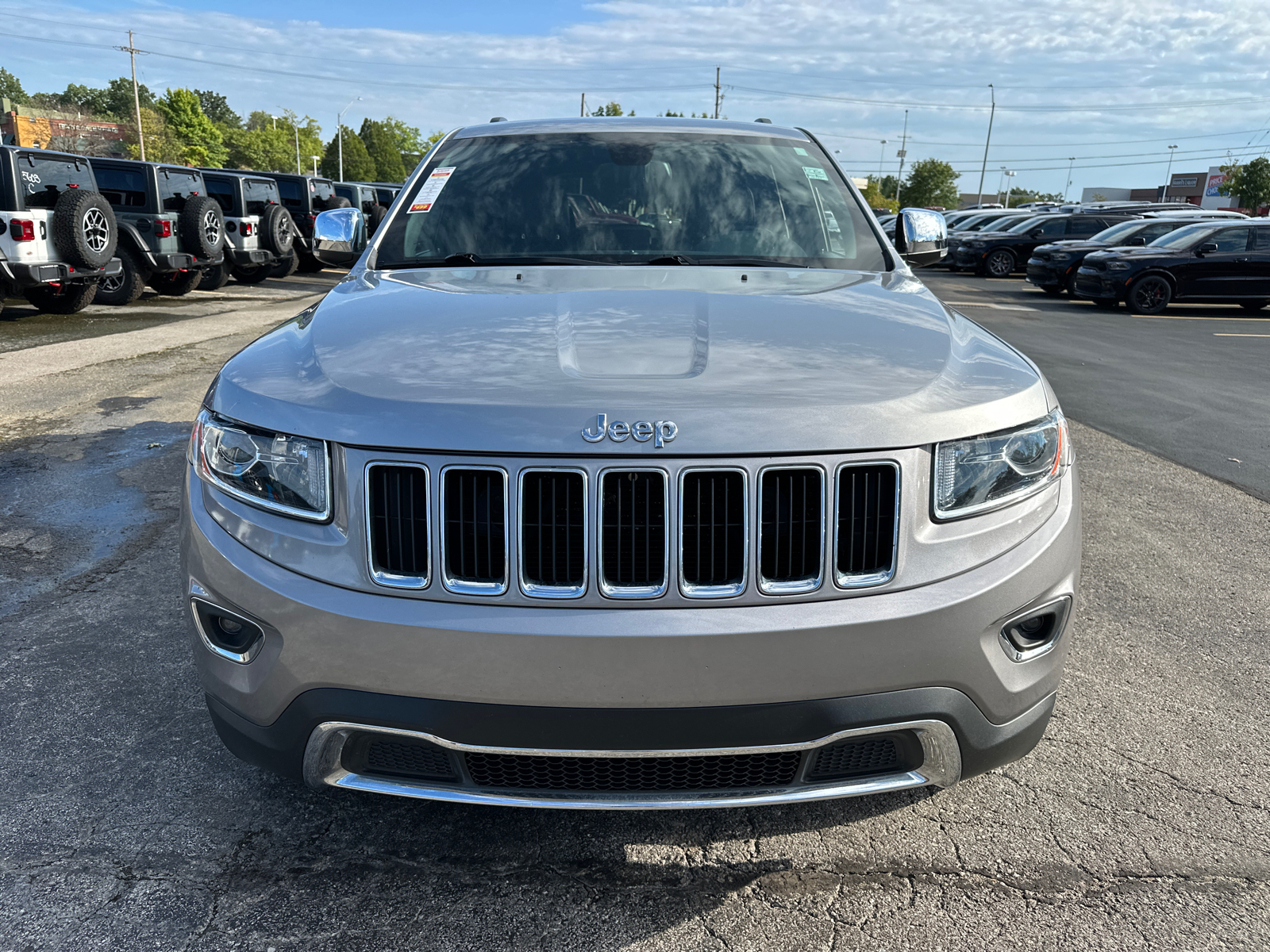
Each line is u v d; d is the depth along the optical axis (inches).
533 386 67.2
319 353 76.7
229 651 72.7
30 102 4015.8
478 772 68.8
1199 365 379.6
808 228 116.6
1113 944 73.2
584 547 64.0
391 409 66.6
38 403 259.0
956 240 933.2
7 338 378.0
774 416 65.0
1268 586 146.3
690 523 64.4
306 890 78.6
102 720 104.3
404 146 5492.1
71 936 73.2
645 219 116.3
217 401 75.5
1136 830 87.0
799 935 74.2
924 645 66.6
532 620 64.2
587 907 77.1
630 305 85.8
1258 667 119.4
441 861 82.3
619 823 87.8
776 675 64.7
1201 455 228.8
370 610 65.6
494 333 77.9
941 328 83.7
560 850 83.9
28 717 104.6
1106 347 429.4
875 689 66.4
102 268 440.8
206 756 97.6
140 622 128.3
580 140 129.3
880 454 65.9
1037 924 75.3
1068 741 102.2
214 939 73.2
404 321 82.4
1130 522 177.3
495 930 74.5
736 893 78.7
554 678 64.2
